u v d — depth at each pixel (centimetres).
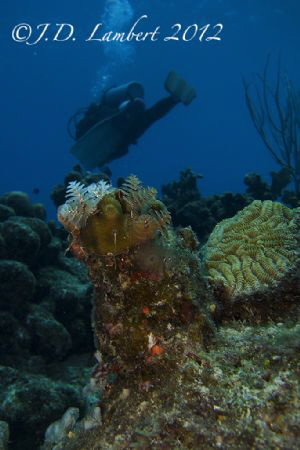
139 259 197
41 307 527
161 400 182
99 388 219
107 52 5575
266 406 160
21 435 364
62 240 763
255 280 243
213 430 159
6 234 523
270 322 219
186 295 201
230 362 185
